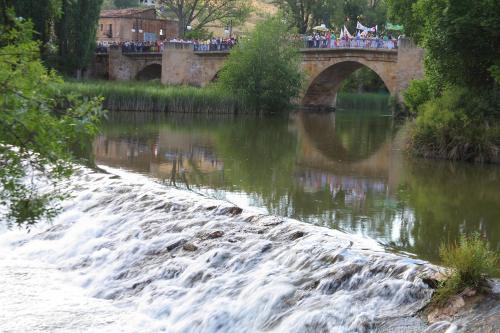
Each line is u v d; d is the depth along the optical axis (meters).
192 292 11.94
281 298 10.79
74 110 9.22
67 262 14.62
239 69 55.91
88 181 19.23
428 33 29.73
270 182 20.91
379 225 15.43
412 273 10.49
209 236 13.86
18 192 9.86
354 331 9.58
